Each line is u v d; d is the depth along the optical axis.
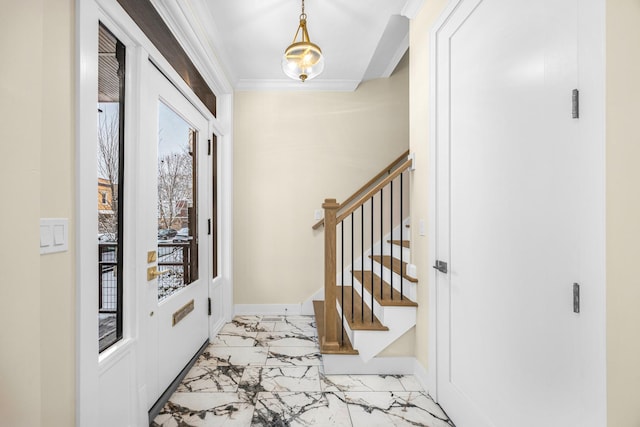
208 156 2.67
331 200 2.16
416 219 2.19
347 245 3.44
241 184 3.40
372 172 3.47
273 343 2.66
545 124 1.07
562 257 0.99
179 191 2.13
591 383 0.89
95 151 1.16
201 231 2.50
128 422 1.42
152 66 1.68
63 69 1.01
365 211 3.45
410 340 2.16
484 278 1.41
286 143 3.43
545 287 1.06
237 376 2.10
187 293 2.20
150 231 1.66
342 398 1.86
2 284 0.74
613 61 0.84
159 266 1.82
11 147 0.76
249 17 2.29
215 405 1.78
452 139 1.70
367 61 2.96
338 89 3.44
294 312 3.42
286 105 3.44
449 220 1.72
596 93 0.88
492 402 1.34
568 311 0.97
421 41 2.12
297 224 3.43
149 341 1.64
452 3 1.67
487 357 1.38
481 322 1.43
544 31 1.07
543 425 1.07
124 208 1.45
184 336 2.13
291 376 2.11
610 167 0.85
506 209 1.27
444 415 1.72
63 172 1.01
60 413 1.00
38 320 0.82
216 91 3.01
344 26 2.41
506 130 1.27
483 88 1.43
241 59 2.91
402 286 2.31
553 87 1.03
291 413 1.71
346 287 3.22
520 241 1.19
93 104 1.15
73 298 1.06
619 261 0.83
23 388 0.78
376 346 2.14
